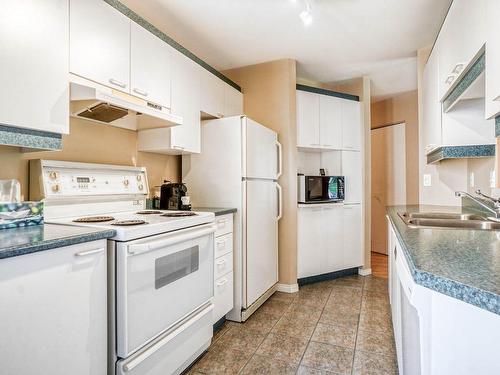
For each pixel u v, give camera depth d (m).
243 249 2.37
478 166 2.22
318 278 3.35
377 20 2.33
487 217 1.80
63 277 1.09
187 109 2.31
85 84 1.55
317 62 3.14
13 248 0.93
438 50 2.08
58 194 1.65
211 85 2.63
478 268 0.77
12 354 0.94
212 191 2.48
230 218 2.32
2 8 1.20
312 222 3.28
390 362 1.80
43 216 1.49
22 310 0.97
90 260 1.19
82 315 1.16
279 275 3.06
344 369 1.74
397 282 1.55
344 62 3.15
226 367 1.76
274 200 2.90
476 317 0.70
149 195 2.37
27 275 0.98
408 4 2.12
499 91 1.15
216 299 2.12
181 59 2.25
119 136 2.14
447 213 2.02
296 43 2.72
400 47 2.80
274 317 2.43
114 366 1.30
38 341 1.01
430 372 0.78
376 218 4.81
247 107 3.21
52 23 1.38
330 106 3.42
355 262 3.59
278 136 3.08
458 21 1.65
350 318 2.40
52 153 1.72
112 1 1.71
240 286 2.36
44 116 1.35
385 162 4.65
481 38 1.33
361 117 3.63
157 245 1.43
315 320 2.37
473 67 1.50
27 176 1.62
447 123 2.04
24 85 1.27
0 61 1.19
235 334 2.15
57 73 1.40
